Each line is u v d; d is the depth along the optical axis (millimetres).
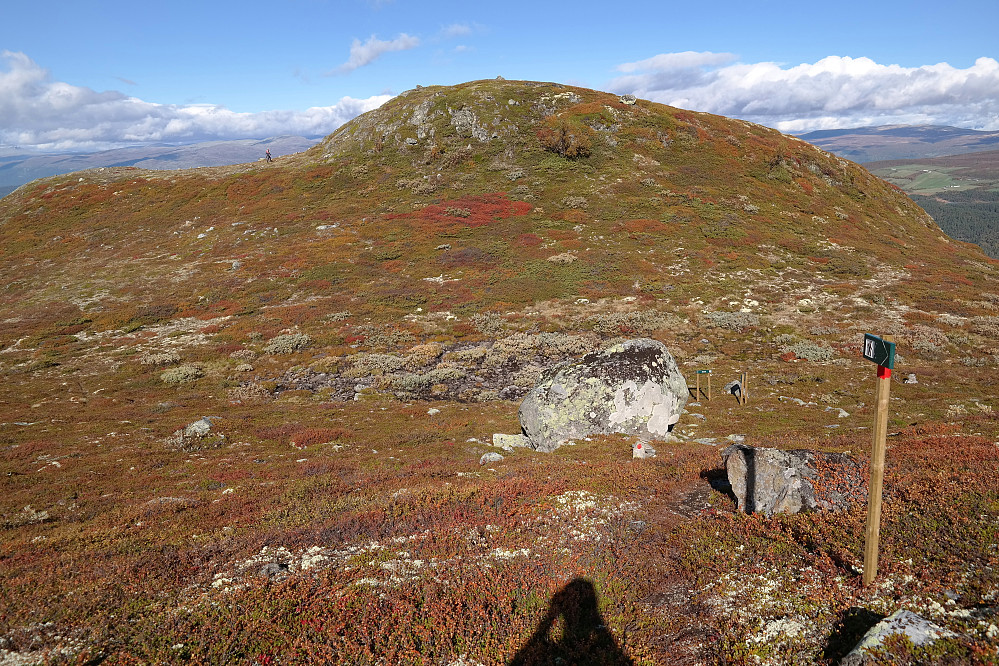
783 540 9891
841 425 22047
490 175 67688
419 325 40531
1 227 64625
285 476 17922
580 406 21875
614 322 39312
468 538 11336
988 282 48312
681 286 45469
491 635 7980
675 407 22188
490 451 20531
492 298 44969
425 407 27641
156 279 50438
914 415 22969
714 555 9820
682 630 7949
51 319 42750
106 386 31188
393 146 73875
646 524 11570
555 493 13828
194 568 10523
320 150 80500
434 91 83062
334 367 33750
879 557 8727
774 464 11773
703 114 79812
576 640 7816
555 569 9773
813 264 49875
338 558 10742
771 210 60281
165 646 7875
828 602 7934
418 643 7918
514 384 31344
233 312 43344
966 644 6098
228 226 61406
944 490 10469
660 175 65750
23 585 9875
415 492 14500
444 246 54312
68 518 14617
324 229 59062
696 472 14844
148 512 14352
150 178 74750
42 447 21016
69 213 67188
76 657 7586
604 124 73062
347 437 22812
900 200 71938
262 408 27547
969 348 32938
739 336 37062
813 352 33125
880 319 38312
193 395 29797
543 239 54781
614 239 54156
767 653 7137
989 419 19031
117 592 9555
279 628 8188
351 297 45469
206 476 17953
